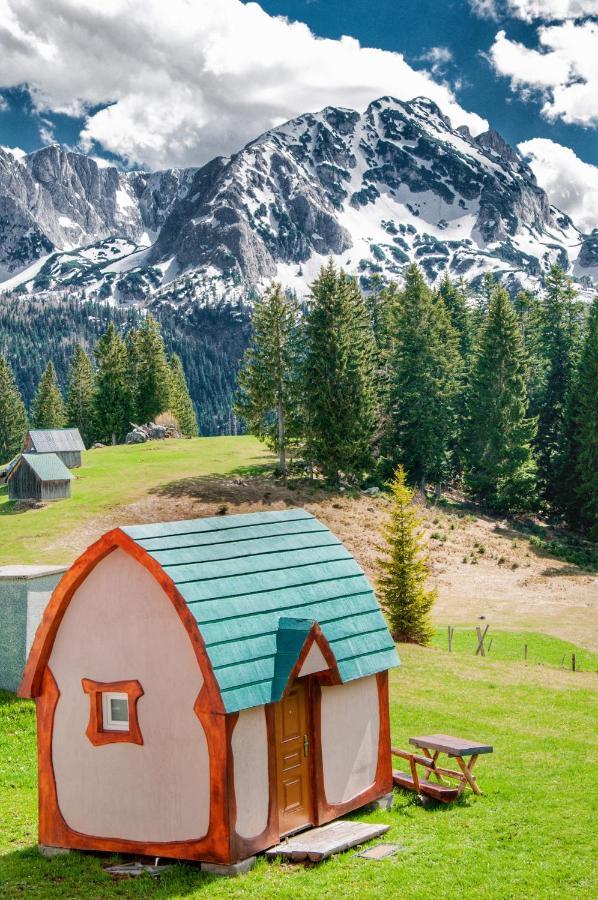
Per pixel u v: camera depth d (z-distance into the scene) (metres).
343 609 15.66
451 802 16.19
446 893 11.78
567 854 13.39
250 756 13.11
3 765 18.39
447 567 59.75
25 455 63.19
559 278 89.25
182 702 13.10
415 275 80.00
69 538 55.16
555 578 59.09
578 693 27.61
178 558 13.86
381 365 86.56
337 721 15.01
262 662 13.43
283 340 70.50
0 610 22.95
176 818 13.06
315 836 13.88
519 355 79.38
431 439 76.31
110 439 107.06
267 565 15.23
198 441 93.06
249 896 11.71
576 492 74.12
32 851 13.96
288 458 77.69
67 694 14.08
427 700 25.55
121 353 106.88
